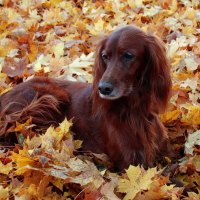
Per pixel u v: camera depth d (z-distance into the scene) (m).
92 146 1.89
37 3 3.19
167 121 1.95
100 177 1.61
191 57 2.32
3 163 1.74
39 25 2.85
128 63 1.72
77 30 2.80
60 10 3.10
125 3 3.10
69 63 2.39
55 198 1.61
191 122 1.93
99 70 1.79
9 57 2.42
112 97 1.70
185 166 1.73
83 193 1.61
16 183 1.63
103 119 1.84
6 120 1.94
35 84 2.02
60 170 1.61
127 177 1.65
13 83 2.30
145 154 1.78
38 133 1.92
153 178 1.62
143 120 1.77
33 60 2.46
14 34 2.72
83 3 3.27
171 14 2.89
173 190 1.60
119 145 1.78
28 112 1.95
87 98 1.93
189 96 2.07
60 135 1.79
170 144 1.91
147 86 1.75
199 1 3.10
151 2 3.16
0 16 2.90
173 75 2.19
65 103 1.99
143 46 1.73
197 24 2.83
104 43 1.78
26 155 1.64
